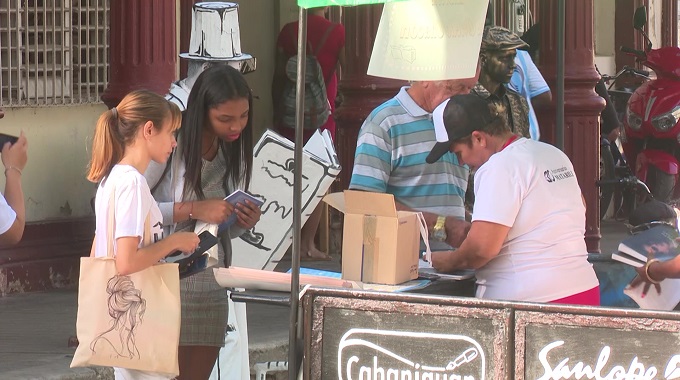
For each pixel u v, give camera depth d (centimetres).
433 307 650
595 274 823
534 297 756
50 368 1018
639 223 873
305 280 741
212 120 800
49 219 1387
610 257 911
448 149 785
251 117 827
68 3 1394
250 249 929
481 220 750
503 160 756
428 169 896
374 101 1443
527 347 635
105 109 1452
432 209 899
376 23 1441
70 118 1412
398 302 656
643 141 1805
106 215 730
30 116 1366
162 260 759
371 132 900
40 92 1372
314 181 924
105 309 725
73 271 1398
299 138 674
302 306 677
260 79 1694
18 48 1344
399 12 757
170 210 789
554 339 630
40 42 1377
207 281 810
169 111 753
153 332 725
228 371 927
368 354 663
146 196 733
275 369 1100
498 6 1833
